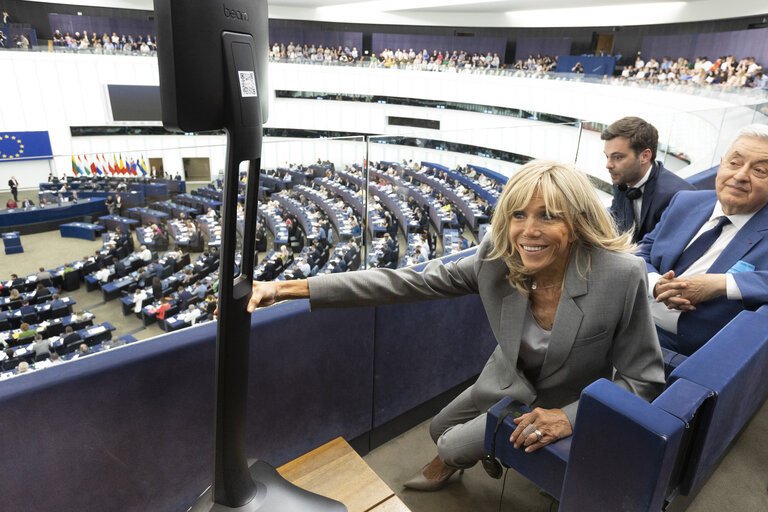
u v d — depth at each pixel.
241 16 0.76
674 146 3.43
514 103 15.19
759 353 1.16
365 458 1.88
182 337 1.31
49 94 14.19
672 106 10.22
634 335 1.10
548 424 1.11
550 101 14.15
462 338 2.05
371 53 21.45
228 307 0.91
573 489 1.04
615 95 11.99
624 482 0.93
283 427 1.60
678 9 13.93
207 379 1.35
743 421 1.31
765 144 1.38
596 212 1.03
